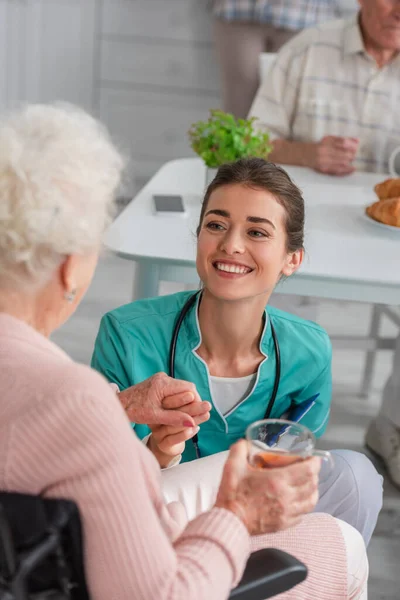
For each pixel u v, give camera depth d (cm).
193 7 396
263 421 95
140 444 89
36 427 75
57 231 79
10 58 411
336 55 258
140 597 79
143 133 425
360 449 234
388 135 260
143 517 78
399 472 217
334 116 260
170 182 221
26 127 83
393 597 178
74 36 407
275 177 132
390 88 257
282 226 133
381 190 200
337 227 188
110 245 167
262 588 89
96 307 321
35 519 74
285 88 261
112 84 416
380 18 244
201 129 195
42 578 77
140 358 141
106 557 77
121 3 398
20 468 76
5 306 84
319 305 338
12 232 78
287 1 369
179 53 406
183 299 144
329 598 107
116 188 88
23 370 78
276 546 108
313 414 153
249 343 140
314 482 92
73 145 82
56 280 85
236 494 91
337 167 233
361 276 159
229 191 131
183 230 181
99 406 76
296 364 144
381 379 279
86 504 76
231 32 379
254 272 132
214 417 144
